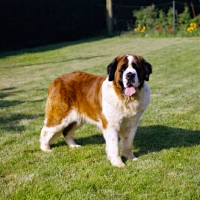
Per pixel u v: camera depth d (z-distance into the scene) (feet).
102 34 66.90
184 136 18.34
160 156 16.46
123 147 16.55
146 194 14.21
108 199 14.02
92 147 17.49
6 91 27.17
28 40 56.03
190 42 50.47
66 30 61.46
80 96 16.56
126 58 15.30
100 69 35.24
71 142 17.76
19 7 54.08
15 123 20.43
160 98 23.81
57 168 15.81
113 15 68.33
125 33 63.98
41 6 56.90
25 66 39.24
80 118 16.87
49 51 50.06
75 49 50.65
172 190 14.33
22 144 17.92
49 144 17.37
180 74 31.50
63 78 16.94
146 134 18.66
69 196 14.20
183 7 71.87
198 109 21.71
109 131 15.92
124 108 15.61
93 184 14.71
